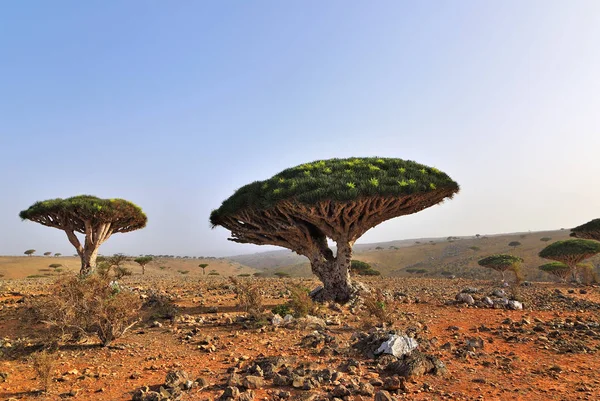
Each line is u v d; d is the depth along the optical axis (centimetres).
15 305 1498
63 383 679
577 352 845
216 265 11312
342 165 1733
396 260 11356
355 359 782
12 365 809
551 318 1254
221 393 602
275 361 734
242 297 1523
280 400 572
